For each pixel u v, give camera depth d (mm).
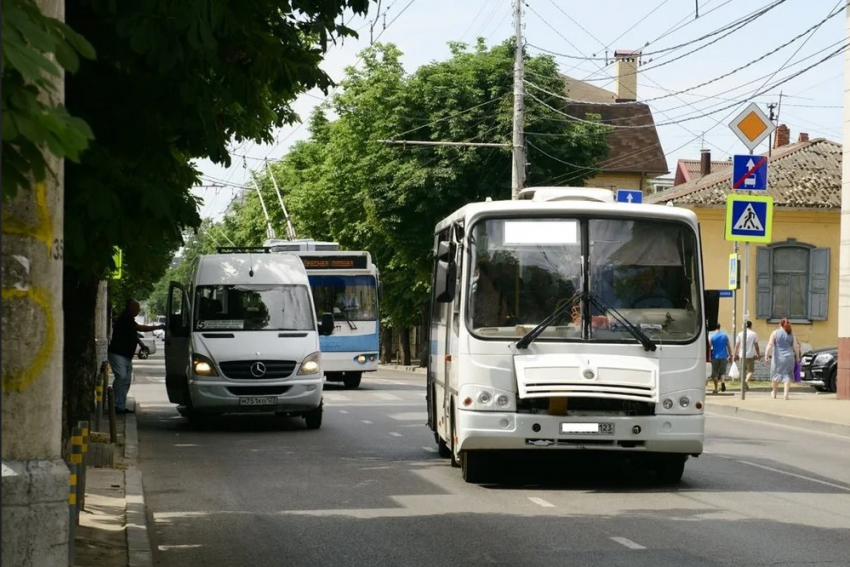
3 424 5988
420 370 53625
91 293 16422
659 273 13625
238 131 12773
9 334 5996
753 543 9930
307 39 11664
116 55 9188
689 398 13344
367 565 9031
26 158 4223
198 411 21297
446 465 15914
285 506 12234
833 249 43781
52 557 6023
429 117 47719
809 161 46312
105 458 14891
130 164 9477
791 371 28359
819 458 17062
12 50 4012
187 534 10539
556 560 9164
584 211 13680
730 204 25312
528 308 13438
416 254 48500
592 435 13117
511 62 48188
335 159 55094
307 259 35219
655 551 9539
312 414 21656
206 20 9148
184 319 21812
